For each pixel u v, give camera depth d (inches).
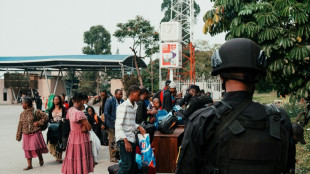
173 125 230.4
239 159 53.7
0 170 261.9
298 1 212.7
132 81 1248.8
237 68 59.1
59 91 1784.0
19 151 347.6
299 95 226.2
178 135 225.1
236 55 59.3
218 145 55.6
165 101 318.7
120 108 186.4
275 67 211.5
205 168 57.3
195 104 224.4
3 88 1726.1
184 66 1704.0
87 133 208.4
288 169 58.7
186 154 58.6
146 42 1259.8
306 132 356.5
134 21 1224.2
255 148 53.4
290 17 207.5
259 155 53.4
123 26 1224.2
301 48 203.6
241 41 61.5
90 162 208.5
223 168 54.6
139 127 194.9
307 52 201.9
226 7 234.1
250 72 59.5
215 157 55.9
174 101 354.3
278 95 245.1
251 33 208.8
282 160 55.0
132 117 189.0
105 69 1539.1
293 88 232.7
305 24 203.3
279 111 57.6
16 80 1705.2
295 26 212.4
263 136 54.2
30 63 1594.5
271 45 206.7
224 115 56.9
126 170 183.2
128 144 180.1
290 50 211.2
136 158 191.6
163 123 229.0
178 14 1115.3
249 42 61.4
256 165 53.4
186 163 58.5
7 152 341.4
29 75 1720.0
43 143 275.6
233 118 56.1
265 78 217.6
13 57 1680.6
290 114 496.1
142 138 192.2
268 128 55.1
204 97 229.0
